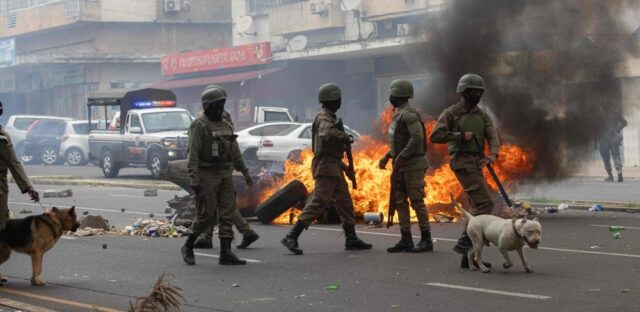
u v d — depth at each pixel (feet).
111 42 187.52
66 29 194.59
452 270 31.37
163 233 43.86
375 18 134.62
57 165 131.95
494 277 29.71
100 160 96.12
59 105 196.44
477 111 32.45
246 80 142.72
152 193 70.13
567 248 36.29
